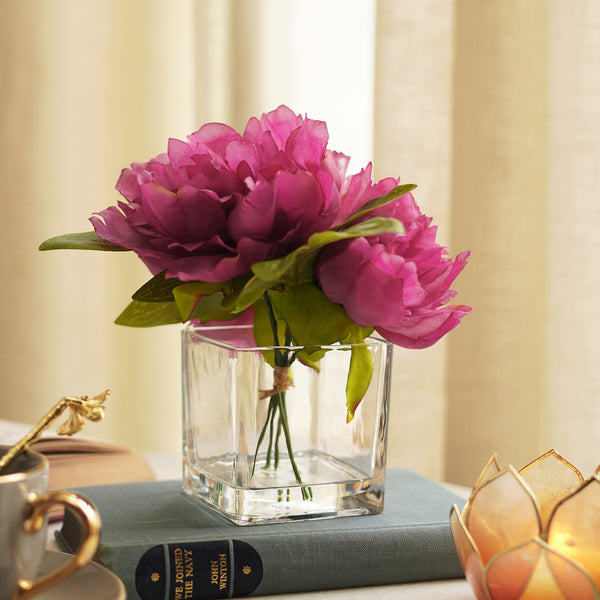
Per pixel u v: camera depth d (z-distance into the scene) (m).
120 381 2.23
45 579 0.88
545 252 1.52
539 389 1.54
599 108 1.46
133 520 1.02
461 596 1.00
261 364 1.01
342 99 1.80
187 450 1.08
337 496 1.03
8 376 2.24
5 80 2.17
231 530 1.00
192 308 1.01
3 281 2.22
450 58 1.53
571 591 0.88
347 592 1.00
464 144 1.54
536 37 1.50
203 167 0.99
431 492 1.10
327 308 1.00
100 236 1.00
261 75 1.81
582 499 0.92
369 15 1.77
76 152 2.19
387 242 1.00
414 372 1.60
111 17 2.17
